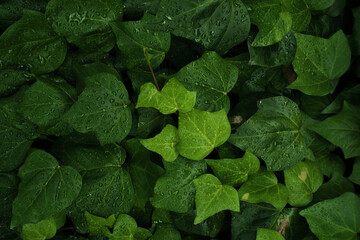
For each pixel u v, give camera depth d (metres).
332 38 0.60
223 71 0.58
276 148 0.59
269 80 0.61
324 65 0.60
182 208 0.59
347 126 0.60
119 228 0.59
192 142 0.58
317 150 0.62
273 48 0.59
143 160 0.59
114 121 0.57
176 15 0.56
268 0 0.58
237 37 0.58
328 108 0.61
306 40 0.59
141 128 0.59
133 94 0.60
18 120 0.57
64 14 0.56
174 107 0.57
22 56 0.57
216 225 0.61
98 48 0.58
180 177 0.59
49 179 0.57
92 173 0.58
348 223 0.60
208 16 0.57
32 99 0.57
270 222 0.61
